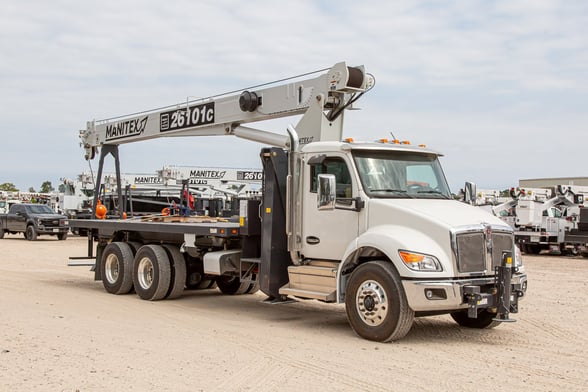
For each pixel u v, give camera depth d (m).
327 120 10.27
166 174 33.97
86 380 6.11
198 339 8.20
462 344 8.20
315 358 7.21
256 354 7.38
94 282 14.82
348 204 8.66
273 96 11.36
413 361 7.13
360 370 6.68
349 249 8.39
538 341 8.52
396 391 5.95
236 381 6.20
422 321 10.02
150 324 9.23
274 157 9.64
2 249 24.67
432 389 6.02
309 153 9.26
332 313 10.70
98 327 8.83
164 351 7.42
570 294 13.49
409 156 9.16
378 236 8.09
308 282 9.12
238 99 12.13
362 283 8.26
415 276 7.66
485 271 7.94
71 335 8.20
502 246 8.20
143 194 34.50
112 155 16.22
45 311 10.10
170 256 11.90
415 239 7.88
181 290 11.90
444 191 9.30
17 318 9.34
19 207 31.88
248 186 35.12
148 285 11.98
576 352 7.84
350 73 9.86
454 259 7.71
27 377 6.18
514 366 7.02
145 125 14.62
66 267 18.34
